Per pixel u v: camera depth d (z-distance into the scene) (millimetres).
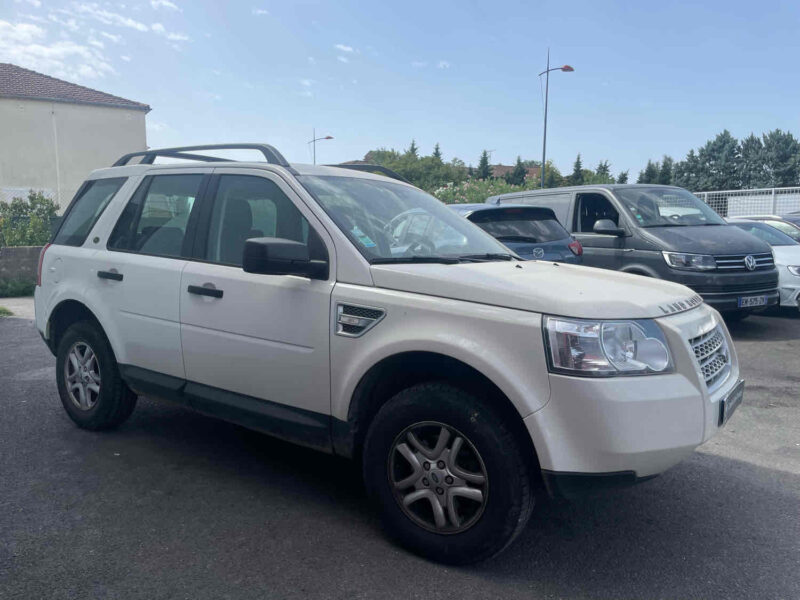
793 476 4266
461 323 2988
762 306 8484
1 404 5438
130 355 4355
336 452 3436
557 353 2781
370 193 4074
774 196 20594
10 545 3152
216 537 3287
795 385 6426
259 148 4086
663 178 76375
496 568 3076
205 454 4441
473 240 4168
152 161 4855
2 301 12367
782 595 2889
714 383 3152
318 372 3408
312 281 3467
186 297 3967
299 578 2934
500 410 2969
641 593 2885
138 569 2967
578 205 9781
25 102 30797
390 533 3248
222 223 4016
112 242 4594
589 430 2729
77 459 4277
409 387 3223
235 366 3756
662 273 8445
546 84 32781
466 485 3004
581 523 3572
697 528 3525
